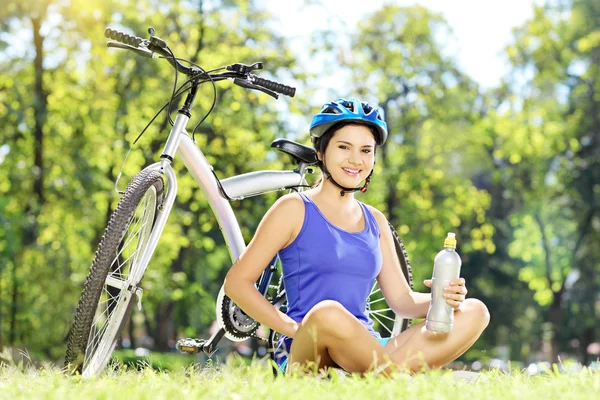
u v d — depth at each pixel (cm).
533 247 3397
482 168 3269
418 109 2689
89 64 2008
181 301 2453
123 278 399
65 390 286
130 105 2003
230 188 455
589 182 3019
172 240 2058
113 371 386
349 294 387
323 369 357
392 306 419
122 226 375
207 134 2019
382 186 2600
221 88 2012
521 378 357
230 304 448
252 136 2006
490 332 3631
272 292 476
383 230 420
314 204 391
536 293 3462
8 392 297
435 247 2569
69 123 2053
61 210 2048
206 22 2086
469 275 3616
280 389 281
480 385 325
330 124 390
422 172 2573
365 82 2380
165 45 429
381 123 394
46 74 2025
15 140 2044
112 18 2039
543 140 2775
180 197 2067
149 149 2027
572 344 3816
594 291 3412
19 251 1931
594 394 295
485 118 2809
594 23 2922
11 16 1969
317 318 344
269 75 2103
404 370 329
